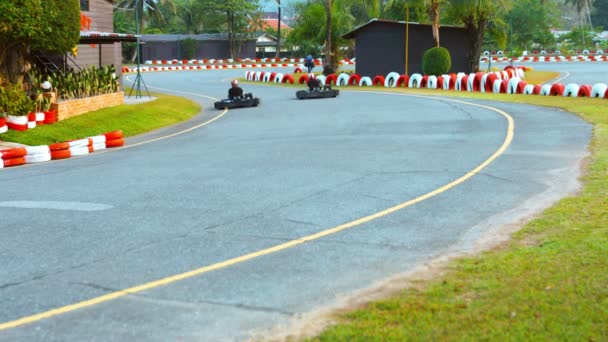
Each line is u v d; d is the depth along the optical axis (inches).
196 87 2098.9
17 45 1016.2
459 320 219.8
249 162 616.7
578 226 338.6
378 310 235.5
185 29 4766.2
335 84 2039.9
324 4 2866.6
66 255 323.0
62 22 1007.6
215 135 928.9
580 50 4190.5
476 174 504.7
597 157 546.9
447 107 1132.5
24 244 345.4
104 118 1099.3
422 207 405.7
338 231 355.3
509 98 1243.8
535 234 332.8
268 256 312.7
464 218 377.4
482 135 737.6
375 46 2196.1
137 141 914.7
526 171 510.3
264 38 4589.1
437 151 629.9
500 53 4094.5
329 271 288.8
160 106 1331.2
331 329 218.8
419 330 213.2
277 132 912.3
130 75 2839.6
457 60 2170.3
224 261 306.2
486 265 281.6
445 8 2159.2
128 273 292.0
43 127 961.5
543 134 714.8
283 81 2242.9
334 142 745.6
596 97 1156.5
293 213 397.7
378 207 408.8
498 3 2058.3
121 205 436.8
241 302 253.4
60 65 1359.5
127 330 229.8
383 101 1347.2
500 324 214.2
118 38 1386.6
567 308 223.9
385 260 303.0
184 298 259.3
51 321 239.6
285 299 255.4
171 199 450.3
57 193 495.5
